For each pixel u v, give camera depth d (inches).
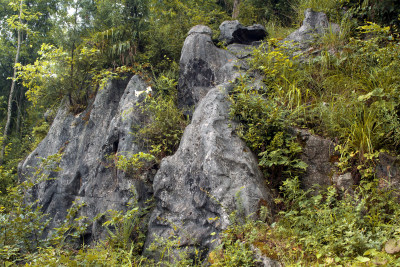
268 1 337.1
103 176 211.5
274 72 200.8
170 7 308.7
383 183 143.1
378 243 112.8
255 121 172.4
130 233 170.1
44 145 269.6
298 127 173.3
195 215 156.2
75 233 167.0
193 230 152.4
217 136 164.4
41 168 195.6
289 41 222.1
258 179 156.7
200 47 226.8
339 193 150.3
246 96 176.4
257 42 247.6
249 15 325.7
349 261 109.3
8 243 159.3
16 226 160.1
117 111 226.8
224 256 125.5
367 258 103.0
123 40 255.1
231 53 233.8
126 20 259.1
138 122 214.5
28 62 546.6
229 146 163.5
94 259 130.5
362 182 146.2
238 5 334.6
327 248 116.7
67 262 125.2
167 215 165.8
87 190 215.0
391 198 137.9
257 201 146.9
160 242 152.8
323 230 125.1
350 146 156.8
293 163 162.9
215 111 175.6
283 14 326.3
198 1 330.6
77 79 265.9
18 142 458.9
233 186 150.1
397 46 186.7
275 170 164.2
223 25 258.8
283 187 159.0
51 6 533.6
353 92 176.2
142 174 195.0
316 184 153.1
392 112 154.6
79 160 235.9
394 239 111.3
